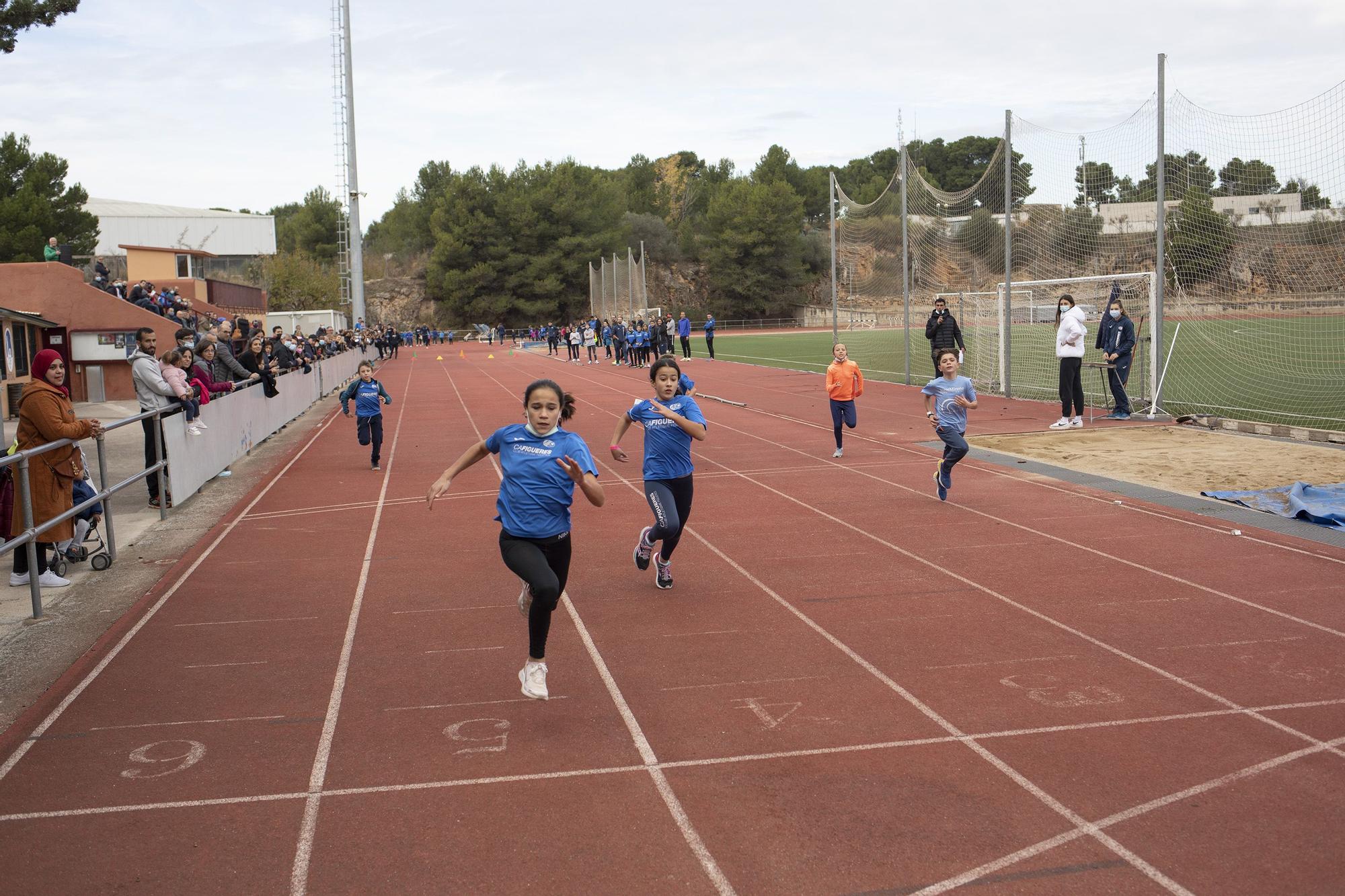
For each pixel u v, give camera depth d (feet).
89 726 17.43
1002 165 74.69
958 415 34.71
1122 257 70.85
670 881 12.41
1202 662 19.61
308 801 14.61
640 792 14.71
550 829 13.69
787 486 39.32
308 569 28.27
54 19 54.85
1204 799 14.23
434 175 371.35
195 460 40.88
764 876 12.50
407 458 50.93
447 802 14.53
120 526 34.63
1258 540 28.81
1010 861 12.74
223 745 16.58
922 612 23.21
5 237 119.55
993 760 15.58
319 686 19.20
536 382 17.99
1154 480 38.14
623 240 318.45
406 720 17.52
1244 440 47.39
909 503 35.40
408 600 24.97
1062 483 38.14
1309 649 20.20
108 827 13.96
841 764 15.53
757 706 17.85
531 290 296.10
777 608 23.73
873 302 180.55
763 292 312.50
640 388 94.73
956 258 86.02
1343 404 59.93
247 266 210.38
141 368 36.37
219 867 12.89
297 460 50.67
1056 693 18.21
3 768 15.84
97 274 92.07
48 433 25.89
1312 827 13.42
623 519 34.01
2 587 26.99
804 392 80.38
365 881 12.51
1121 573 25.94
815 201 370.73
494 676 19.57
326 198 334.44
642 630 22.20
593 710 17.83
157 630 22.76
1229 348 97.50
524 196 296.51
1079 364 53.42
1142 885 12.17
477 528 33.53
